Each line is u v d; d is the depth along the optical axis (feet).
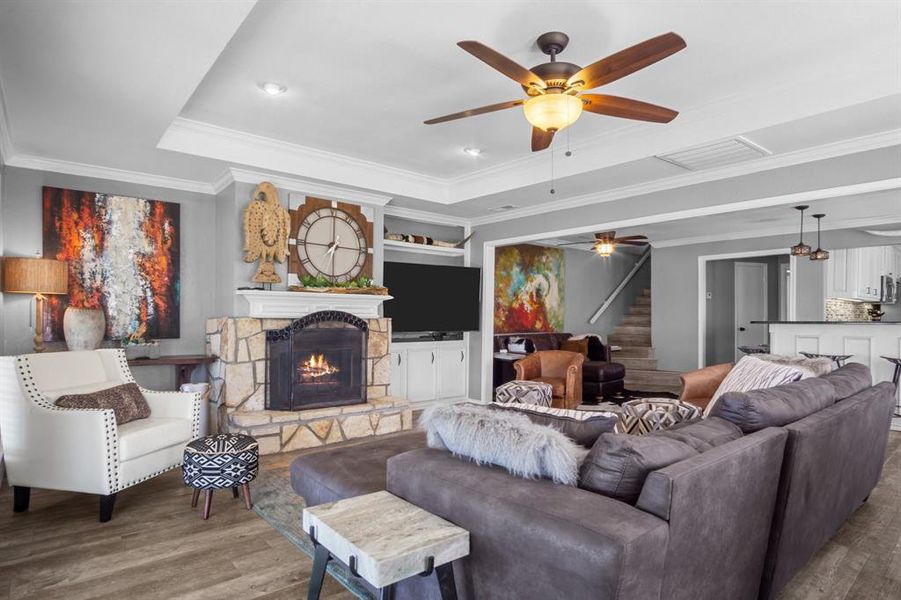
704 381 14.39
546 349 26.37
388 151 15.39
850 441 8.63
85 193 14.64
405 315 20.04
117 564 8.03
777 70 10.37
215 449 9.91
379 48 9.50
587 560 4.21
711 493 5.09
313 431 15.14
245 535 9.09
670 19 8.57
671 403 11.39
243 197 15.24
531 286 28.04
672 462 5.23
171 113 10.93
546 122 8.45
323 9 8.30
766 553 6.58
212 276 16.87
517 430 5.61
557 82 8.14
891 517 10.27
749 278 31.48
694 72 10.46
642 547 4.19
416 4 8.18
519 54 9.70
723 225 23.90
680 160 13.65
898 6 8.21
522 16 8.48
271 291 15.01
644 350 29.14
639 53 7.16
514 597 4.86
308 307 16.08
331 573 7.74
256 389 15.03
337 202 17.08
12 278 12.37
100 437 9.55
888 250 27.63
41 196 14.03
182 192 16.31
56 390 10.66
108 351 12.17
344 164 16.15
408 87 11.12
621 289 32.83
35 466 9.84
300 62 10.04
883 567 8.27
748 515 5.88
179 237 16.19
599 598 4.16
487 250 21.99
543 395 16.80
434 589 5.93
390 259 21.06
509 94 11.46
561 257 29.76
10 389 9.98
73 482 9.70
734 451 5.52
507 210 20.18
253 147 14.44
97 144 12.81
